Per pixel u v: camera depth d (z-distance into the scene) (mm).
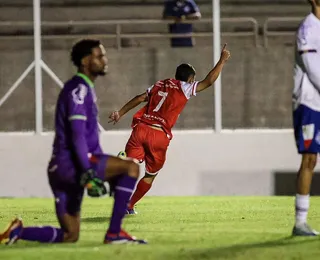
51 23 43062
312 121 21766
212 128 43156
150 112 29406
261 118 43469
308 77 21828
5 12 47406
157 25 48188
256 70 43500
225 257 18766
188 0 45844
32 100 43125
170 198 39781
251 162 41656
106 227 26188
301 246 20562
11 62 43344
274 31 47781
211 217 29812
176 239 22188
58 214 20703
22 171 41781
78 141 19375
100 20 48281
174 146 41594
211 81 28906
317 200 38125
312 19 21906
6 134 41719
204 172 41625
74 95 19578
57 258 18656
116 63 43250
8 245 20672
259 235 23172
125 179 20094
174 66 43469
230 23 47875
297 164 41594
